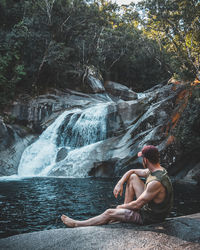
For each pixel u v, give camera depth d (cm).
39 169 1237
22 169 1218
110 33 3148
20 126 1549
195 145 1133
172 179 1095
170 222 270
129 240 223
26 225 439
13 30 1845
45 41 2042
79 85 2570
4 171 1153
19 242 226
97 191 749
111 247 209
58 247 213
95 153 1155
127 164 1068
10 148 1305
